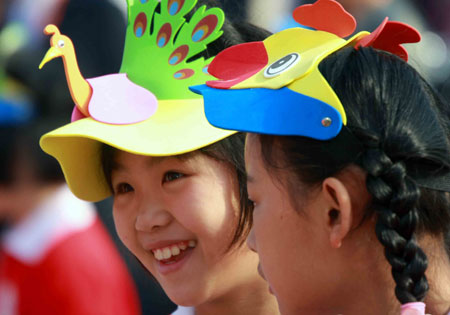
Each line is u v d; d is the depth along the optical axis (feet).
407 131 11.98
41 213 22.79
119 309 22.00
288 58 12.99
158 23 17.39
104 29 35.70
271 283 12.78
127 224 16.94
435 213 12.31
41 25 38.29
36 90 24.17
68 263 21.84
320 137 11.87
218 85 13.28
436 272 12.42
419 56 31.60
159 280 17.02
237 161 16.22
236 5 19.42
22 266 22.12
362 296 12.26
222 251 16.30
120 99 16.62
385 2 35.94
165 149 15.64
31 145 23.12
